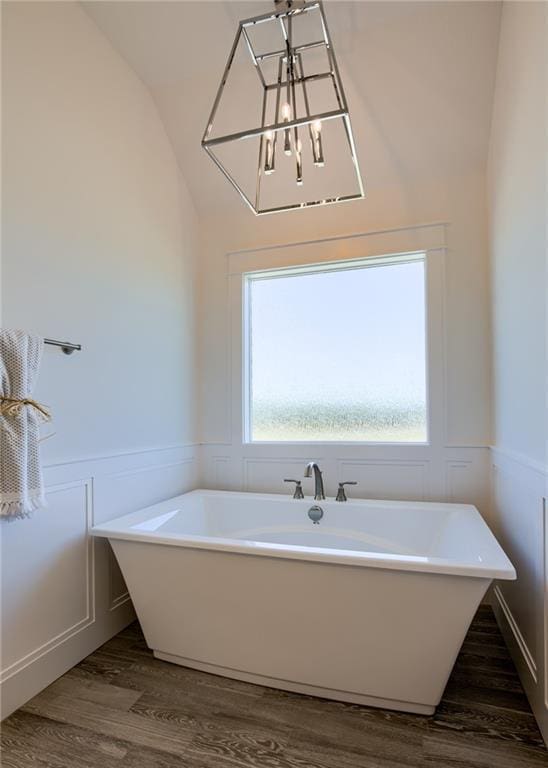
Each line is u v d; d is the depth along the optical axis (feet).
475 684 5.45
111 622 6.67
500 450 6.74
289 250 8.93
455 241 7.89
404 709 4.95
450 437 7.83
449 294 7.90
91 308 6.51
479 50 6.66
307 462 8.68
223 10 6.47
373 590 4.87
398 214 8.22
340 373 8.96
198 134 8.52
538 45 4.79
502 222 6.61
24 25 5.48
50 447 5.69
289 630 5.25
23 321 5.36
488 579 4.47
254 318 9.55
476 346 7.72
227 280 9.43
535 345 5.00
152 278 8.05
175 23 6.70
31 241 5.50
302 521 7.91
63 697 5.22
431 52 6.80
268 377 9.43
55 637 5.61
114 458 6.89
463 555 5.55
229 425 9.29
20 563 5.17
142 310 7.74
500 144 6.70
